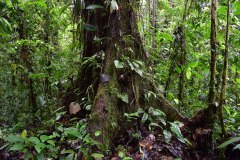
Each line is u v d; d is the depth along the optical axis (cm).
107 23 342
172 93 397
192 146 298
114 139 297
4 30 289
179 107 383
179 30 390
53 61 438
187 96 416
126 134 306
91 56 358
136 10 347
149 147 284
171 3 668
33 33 435
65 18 459
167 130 320
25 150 229
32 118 390
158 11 581
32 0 418
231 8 338
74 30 382
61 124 327
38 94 427
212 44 299
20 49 420
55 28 453
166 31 525
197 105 388
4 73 432
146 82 340
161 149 287
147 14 427
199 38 402
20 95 410
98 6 326
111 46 333
